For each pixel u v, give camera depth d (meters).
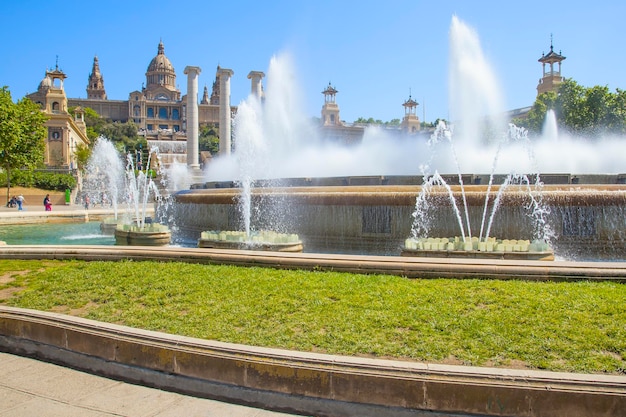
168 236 15.95
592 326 5.77
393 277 8.28
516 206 12.25
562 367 4.75
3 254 10.79
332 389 4.59
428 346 5.31
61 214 32.56
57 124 87.69
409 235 12.82
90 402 4.82
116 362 5.47
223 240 12.46
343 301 6.97
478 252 10.09
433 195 12.72
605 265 8.03
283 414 4.62
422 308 6.55
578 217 12.05
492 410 4.26
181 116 171.50
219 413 4.61
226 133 52.25
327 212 13.66
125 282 8.46
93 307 7.22
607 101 50.03
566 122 52.19
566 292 7.04
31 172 57.78
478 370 4.43
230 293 7.59
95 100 169.50
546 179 14.95
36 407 4.69
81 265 9.91
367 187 14.00
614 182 15.08
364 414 4.50
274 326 6.08
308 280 8.16
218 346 5.06
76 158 84.50
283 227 14.41
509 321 6.01
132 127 139.25
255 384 4.81
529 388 4.21
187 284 8.17
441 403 4.36
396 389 4.45
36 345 6.10
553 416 4.16
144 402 4.83
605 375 4.31
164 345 5.23
